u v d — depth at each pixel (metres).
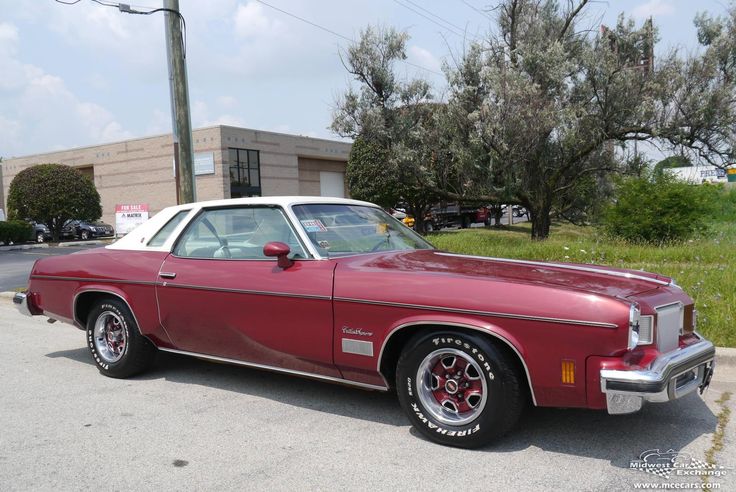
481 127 13.79
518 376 3.38
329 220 4.50
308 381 4.96
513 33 15.27
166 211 5.16
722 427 3.76
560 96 14.05
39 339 6.90
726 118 12.35
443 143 14.97
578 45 14.70
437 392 3.61
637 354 3.16
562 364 3.19
